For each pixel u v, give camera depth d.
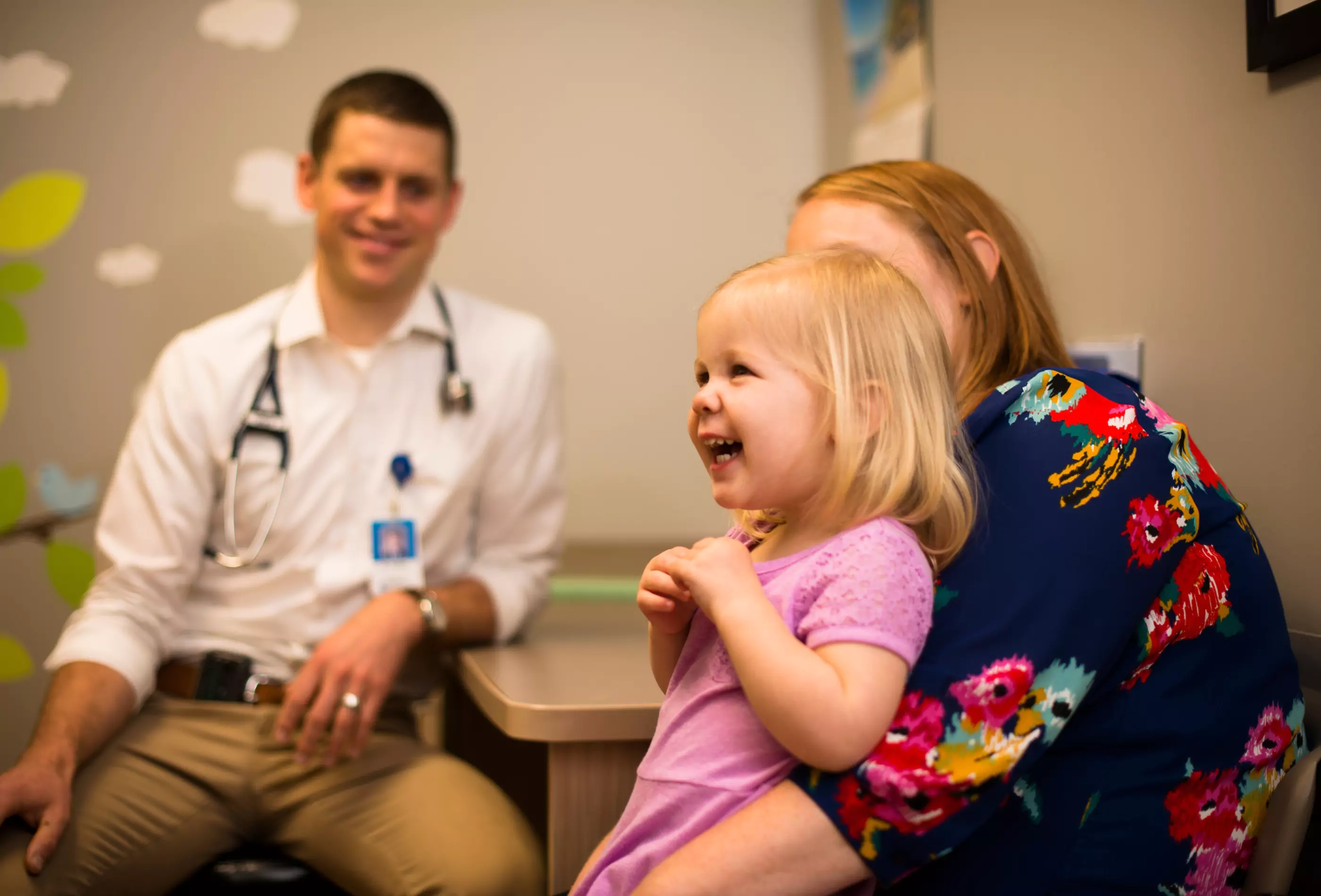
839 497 0.79
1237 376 1.13
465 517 1.64
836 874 0.72
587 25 2.35
